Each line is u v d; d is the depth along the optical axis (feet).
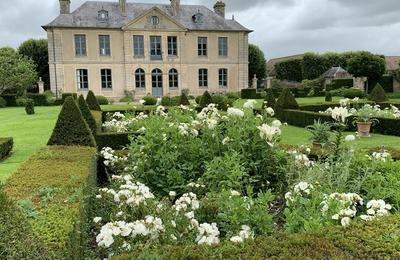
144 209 10.75
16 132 43.29
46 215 8.62
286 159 15.51
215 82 114.11
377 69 102.22
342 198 10.21
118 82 106.93
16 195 10.24
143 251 6.91
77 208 9.18
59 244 7.09
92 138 22.39
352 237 7.32
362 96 95.20
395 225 7.89
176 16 111.24
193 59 111.14
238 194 10.44
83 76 104.78
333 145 18.94
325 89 113.09
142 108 52.60
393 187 12.44
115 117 43.57
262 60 150.20
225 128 17.25
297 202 10.32
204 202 11.71
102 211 13.00
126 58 106.32
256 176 14.76
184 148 16.53
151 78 108.88
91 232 12.39
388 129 38.01
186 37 109.81
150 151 16.42
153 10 106.01
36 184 11.28
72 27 101.40
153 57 108.27
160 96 109.60
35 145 34.68
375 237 7.30
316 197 10.00
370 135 37.83
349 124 39.50
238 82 116.16
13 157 29.53
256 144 15.42
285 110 49.52
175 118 21.12
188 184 14.58
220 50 113.50
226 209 10.30
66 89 103.91
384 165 14.65
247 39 115.65
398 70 106.42
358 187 12.45
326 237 7.34
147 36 107.04
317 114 41.81
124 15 107.76
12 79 90.27
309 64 140.56
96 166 19.61
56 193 10.46
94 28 103.14
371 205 9.64
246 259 6.57
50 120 55.01
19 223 6.90
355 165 14.46
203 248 7.13
